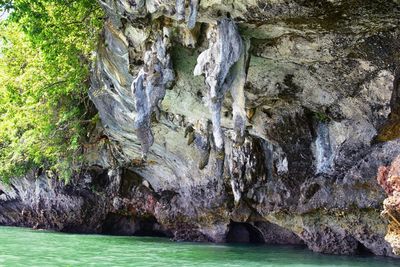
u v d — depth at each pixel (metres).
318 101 11.02
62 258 13.02
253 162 14.73
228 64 8.78
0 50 17.75
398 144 10.80
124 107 14.96
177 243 18.77
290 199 14.52
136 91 10.40
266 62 10.11
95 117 18.52
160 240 20.33
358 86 9.96
